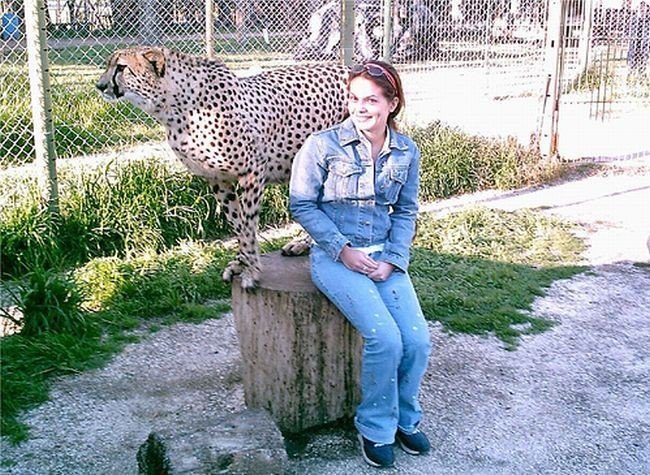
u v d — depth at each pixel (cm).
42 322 440
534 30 984
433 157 745
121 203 583
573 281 543
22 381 394
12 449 345
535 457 344
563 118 1033
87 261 556
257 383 359
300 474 329
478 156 771
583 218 679
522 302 504
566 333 466
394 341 321
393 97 330
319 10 1045
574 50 1050
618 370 424
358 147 333
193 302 497
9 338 434
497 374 416
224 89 375
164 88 369
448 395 393
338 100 416
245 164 378
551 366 426
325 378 358
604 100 986
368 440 334
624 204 718
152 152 733
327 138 333
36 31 541
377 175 337
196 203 600
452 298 499
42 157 559
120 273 506
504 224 643
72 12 1074
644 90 1085
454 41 991
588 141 932
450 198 738
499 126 916
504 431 363
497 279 535
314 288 351
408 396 338
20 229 538
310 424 362
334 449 348
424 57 971
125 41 1020
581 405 387
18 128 708
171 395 394
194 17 1025
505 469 335
